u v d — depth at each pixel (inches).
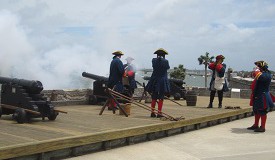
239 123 461.7
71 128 304.8
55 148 247.6
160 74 407.8
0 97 354.0
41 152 239.3
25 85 334.3
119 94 410.9
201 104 588.7
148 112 445.7
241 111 504.7
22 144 230.7
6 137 259.0
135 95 650.8
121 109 399.9
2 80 346.6
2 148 218.5
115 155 274.7
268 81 387.9
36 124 323.0
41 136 264.4
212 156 282.4
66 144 255.1
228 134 375.2
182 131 376.8
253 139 350.3
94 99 523.8
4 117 362.0
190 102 553.9
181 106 544.7
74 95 529.7
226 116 460.4
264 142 336.8
